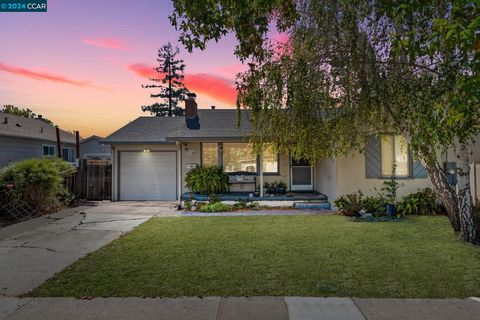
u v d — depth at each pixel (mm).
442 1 4242
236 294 3447
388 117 6254
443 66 4348
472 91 2492
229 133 10961
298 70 5262
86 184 12680
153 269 4270
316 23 5352
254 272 4117
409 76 5195
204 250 5195
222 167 11883
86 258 4828
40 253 5184
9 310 3123
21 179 8617
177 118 15367
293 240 5824
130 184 13086
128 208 10562
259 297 3367
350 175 9297
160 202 12312
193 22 3977
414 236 6047
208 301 3281
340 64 5352
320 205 10055
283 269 4223
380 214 8281
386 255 4812
